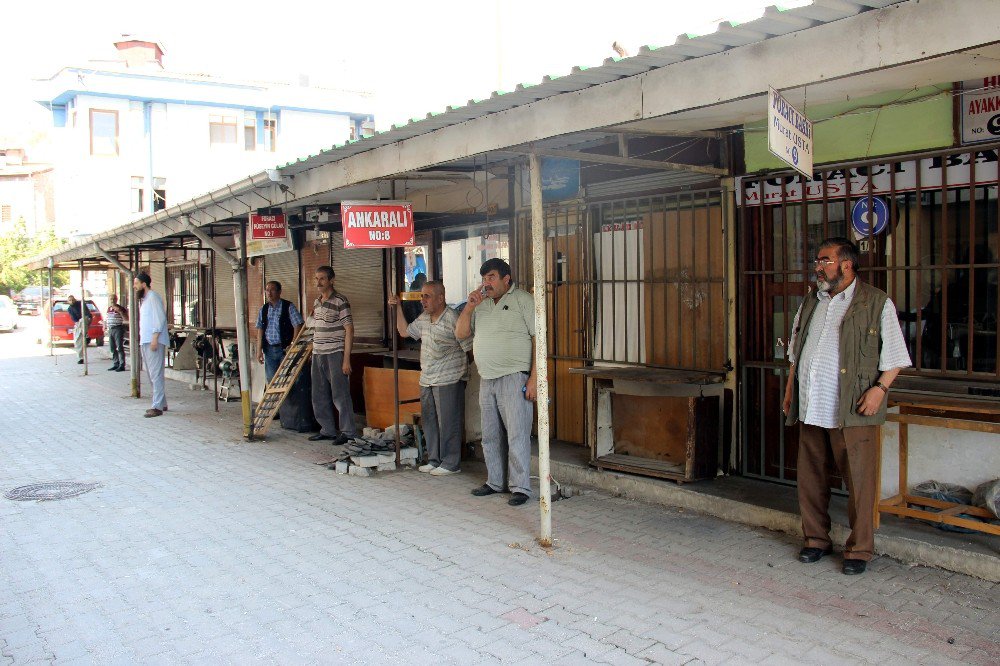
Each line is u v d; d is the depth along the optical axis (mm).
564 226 7699
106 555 5199
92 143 28859
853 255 4637
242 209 8500
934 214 5168
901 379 5324
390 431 8109
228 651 3787
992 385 4898
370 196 8875
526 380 6301
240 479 7305
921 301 5242
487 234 8609
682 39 3680
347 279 11367
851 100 5414
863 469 4566
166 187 30000
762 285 6129
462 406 7441
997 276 4883
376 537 5508
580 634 3896
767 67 3717
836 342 4637
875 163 5355
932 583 4430
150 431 9953
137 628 4059
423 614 4184
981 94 4836
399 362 9305
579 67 4148
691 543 5215
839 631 3867
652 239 6887
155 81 29562
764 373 6125
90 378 16344
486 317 6359
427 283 7246
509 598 4375
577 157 5309
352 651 3766
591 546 5211
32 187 46094
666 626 3967
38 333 29594
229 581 4711
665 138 6664
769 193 6020
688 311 6664
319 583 4656
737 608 4168
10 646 3854
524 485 6316
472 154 5328
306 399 9688
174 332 17094
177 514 6156
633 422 6688
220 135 31078
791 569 4707
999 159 4793
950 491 5066
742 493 5828
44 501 6555
